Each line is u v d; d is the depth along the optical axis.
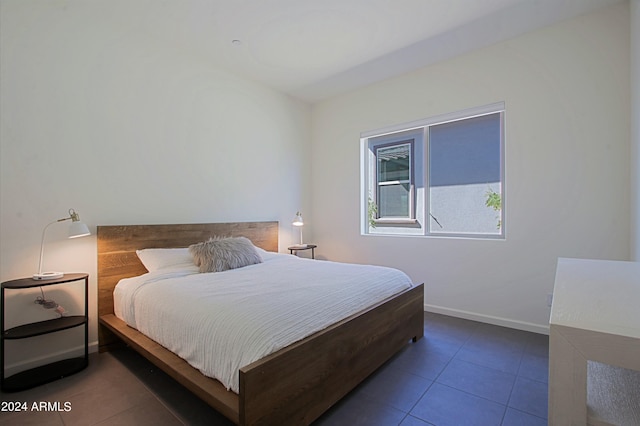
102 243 2.52
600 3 2.43
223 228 3.39
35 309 2.21
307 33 2.82
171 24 2.68
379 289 2.26
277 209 4.10
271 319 1.55
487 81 3.05
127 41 2.71
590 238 2.57
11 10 2.14
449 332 2.84
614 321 0.75
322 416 1.66
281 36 2.87
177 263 2.66
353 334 1.83
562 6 2.46
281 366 1.38
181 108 3.10
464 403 1.78
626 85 2.41
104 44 2.58
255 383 1.27
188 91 3.15
